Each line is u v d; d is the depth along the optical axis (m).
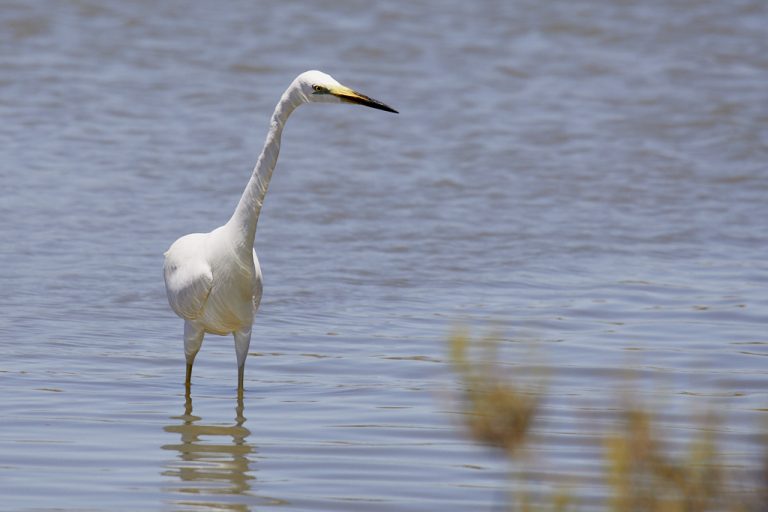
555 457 8.80
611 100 24.58
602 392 10.43
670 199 18.31
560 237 16.22
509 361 11.20
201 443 9.12
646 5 32.25
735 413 9.89
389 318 12.84
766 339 12.22
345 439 9.27
